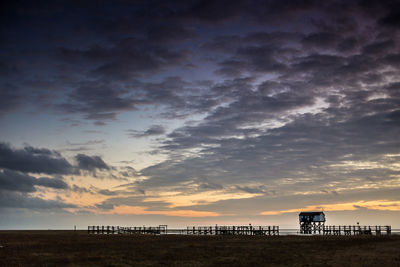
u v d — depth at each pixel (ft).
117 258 110.22
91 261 103.14
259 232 294.05
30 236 260.62
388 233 284.00
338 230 309.01
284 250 137.08
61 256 115.14
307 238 225.76
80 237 244.83
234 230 298.35
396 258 107.34
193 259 108.88
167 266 94.27
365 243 172.55
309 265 94.58
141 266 94.12
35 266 92.48
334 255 117.50
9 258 108.99
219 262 102.01
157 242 189.37
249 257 113.50
